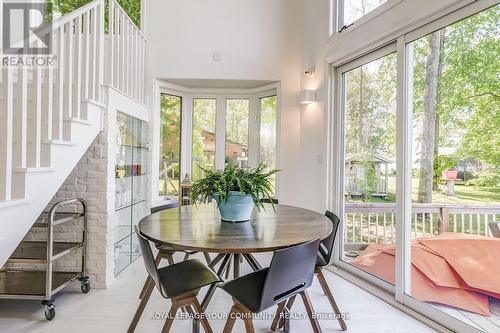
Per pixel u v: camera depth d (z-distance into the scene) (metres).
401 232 2.38
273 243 1.49
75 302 2.35
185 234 1.64
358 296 2.52
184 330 1.98
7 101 1.57
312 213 2.34
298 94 3.93
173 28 3.87
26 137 1.80
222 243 1.47
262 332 1.97
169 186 4.17
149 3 3.85
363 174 2.94
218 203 1.99
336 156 3.29
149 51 3.84
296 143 3.93
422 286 2.24
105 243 2.62
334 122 3.30
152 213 2.43
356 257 3.01
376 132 2.77
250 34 3.92
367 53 2.81
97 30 2.50
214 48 3.89
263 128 4.26
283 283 1.37
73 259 2.61
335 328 2.03
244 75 3.91
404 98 2.37
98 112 2.54
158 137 3.94
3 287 2.22
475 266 1.91
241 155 4.35
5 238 1.60
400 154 2.39
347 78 3.21
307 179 3.69
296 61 3.95
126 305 2.31
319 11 3.50
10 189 1.60
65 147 2.09
